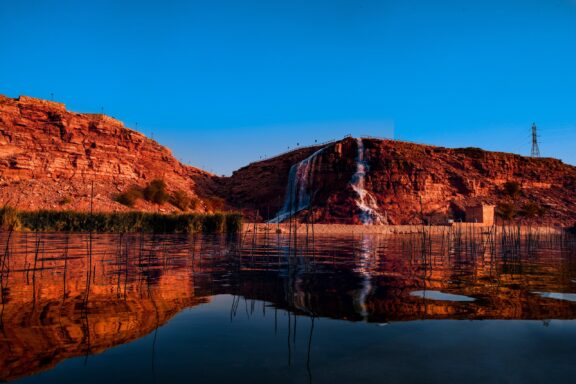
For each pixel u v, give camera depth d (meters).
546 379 3.57
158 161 90.69
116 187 71.38
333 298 7.18
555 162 111.81
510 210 77.75
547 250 21.92
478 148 102.31
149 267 11.28
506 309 6.30
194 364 3.90
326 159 89.56
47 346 4.39
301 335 4.89
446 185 86.31
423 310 6.25
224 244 22.14
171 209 72.25
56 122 72.50
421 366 3.88
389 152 88.50
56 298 6.86
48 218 35.34
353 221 74.31
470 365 3.92
